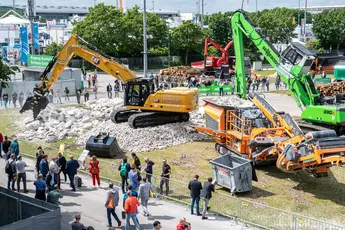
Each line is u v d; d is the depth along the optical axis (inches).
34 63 2315.5
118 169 801.6
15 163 775.1
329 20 3565.5
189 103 1123.9
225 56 2503.7
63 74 1978.3
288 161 774.5
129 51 3245.6
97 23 3100.4
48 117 1235.2
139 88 1140.5
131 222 658.8
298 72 1018.7
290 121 838.5
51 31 4089.6
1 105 1665.8
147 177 771.4
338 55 2571.4
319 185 820.0
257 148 875.4
